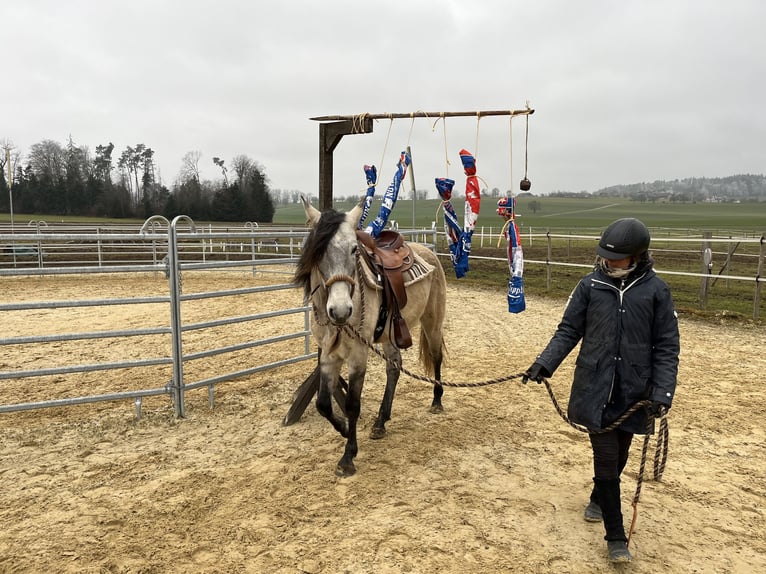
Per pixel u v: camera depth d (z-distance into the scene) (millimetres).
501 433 4574
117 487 3566
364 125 5301
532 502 3438
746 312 10227
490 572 2746
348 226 3520
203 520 3201
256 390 5641
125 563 2785
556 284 14273
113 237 4414
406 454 4141
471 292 13516
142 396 4871
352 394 3805
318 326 3805
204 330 8664
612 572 2773
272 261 5469
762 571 2801
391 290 4066
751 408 5191
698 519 3277
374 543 2971
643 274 2842
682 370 6492
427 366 5188
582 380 2855
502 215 4730
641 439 4469
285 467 3895
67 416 4836
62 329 8594
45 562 2779
